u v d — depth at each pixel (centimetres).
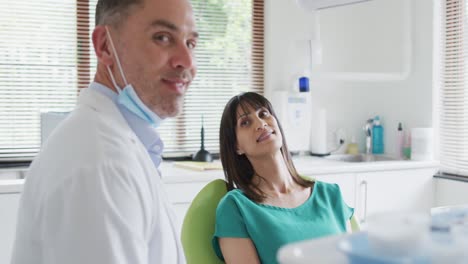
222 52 310
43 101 277
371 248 42
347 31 334
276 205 155
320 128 313
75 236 69
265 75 318
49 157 77
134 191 75
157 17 85
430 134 288
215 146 311
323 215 155
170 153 303
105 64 89
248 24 313
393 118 323
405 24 300
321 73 289
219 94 311
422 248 41
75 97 282
